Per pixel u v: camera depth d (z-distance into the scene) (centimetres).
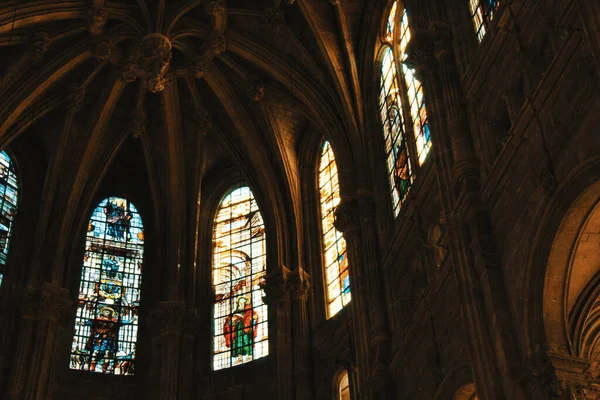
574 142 1877
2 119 3306
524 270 1969
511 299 2011
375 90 3228
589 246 1936
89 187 3616
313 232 3503
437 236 2538
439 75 2494
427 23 2639
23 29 3297
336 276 3328
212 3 3284
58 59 3394
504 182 2120
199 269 3688
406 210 2752
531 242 1955
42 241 3425
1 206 3525
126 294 3631
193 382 3394
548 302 1916
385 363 2681
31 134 3706
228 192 3906
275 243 3503
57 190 3519
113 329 3531
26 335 3212
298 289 3350
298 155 3662
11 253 3459
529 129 2038
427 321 2458
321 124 3375
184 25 3416
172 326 3381
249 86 3538
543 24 2072
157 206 3678
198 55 3466
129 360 3478
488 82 2303
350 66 3281
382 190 3008
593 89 1830
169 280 3497
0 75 3309
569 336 1933
